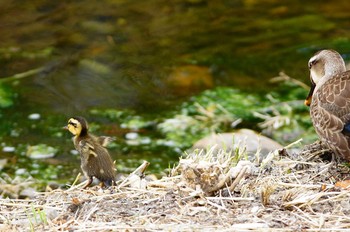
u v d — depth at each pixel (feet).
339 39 61.57
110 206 30.89
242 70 57.82
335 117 34.58
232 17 66.08
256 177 33.50
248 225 28.40
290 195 30.60
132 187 33.01
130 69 58.08
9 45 61.05
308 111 51.39
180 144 47.85
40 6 66.54
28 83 56.03
